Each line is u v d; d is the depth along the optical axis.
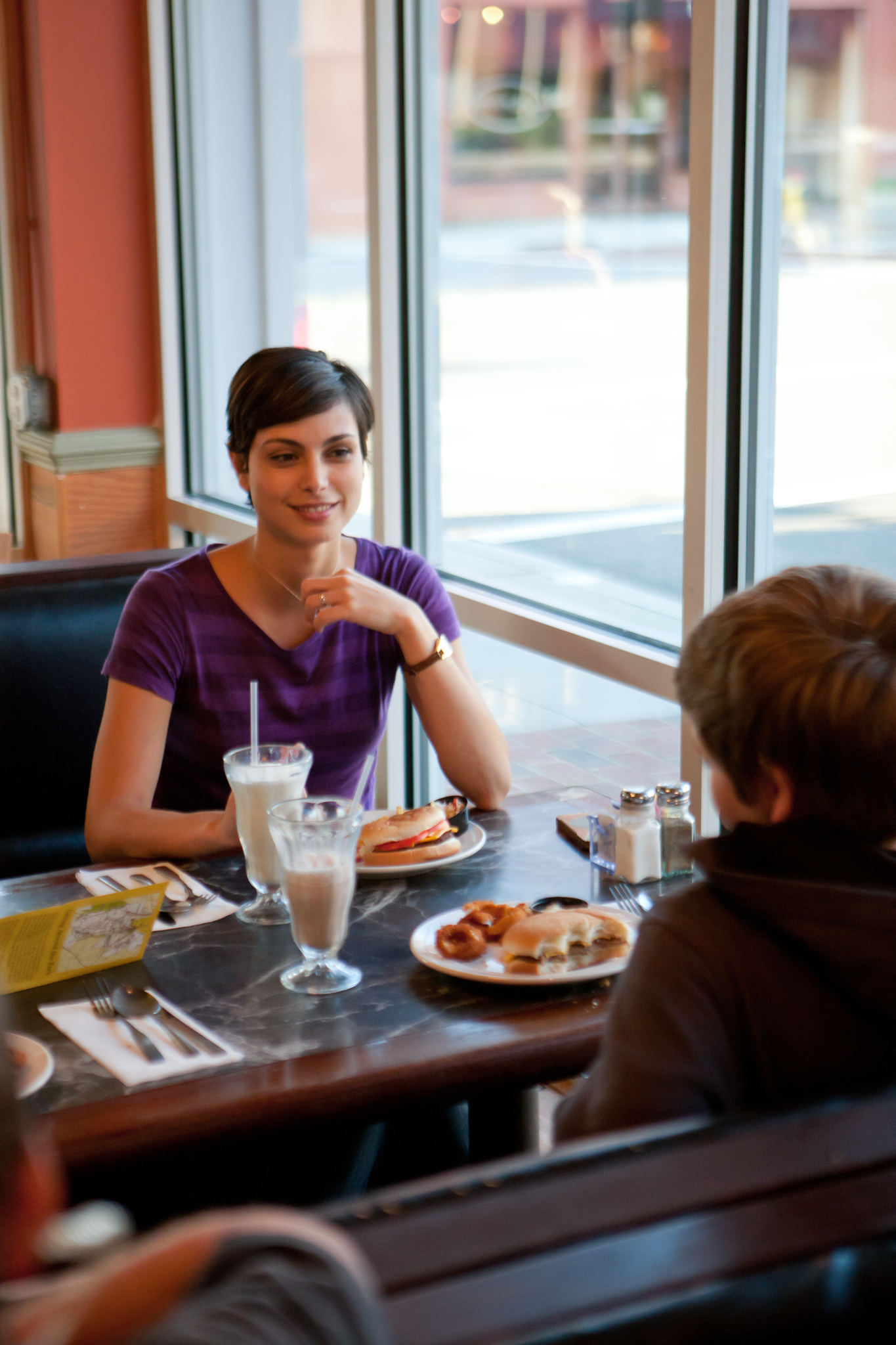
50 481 3.89
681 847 1.54
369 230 2.81
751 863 0.89
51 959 1.27
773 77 1.91
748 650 0.89
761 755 0.89
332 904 1.27
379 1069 1.11
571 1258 0.57
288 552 1.83
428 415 2.90
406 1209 0.59
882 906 0.85
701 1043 0.85
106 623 2.37
